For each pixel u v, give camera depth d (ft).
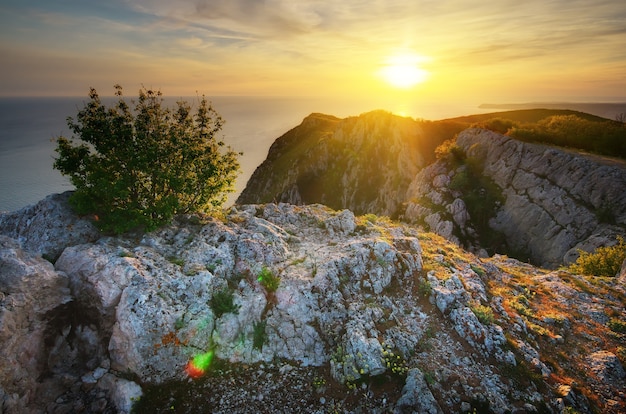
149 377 35.73
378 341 41.04
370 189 323.98
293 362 40.78
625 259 81.30
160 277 41.06
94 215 50.03
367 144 338.54
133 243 48.29
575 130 194.70
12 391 32.09
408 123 334.24
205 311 40.34
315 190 343.46
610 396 41.83
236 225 58.18
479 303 51.67
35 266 38.17
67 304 38.55
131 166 47.62
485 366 41.37
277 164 414.21
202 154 54.39
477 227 188.24
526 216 171.22
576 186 155.74
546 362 44.55
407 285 52.42
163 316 37.06
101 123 47.57
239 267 48.08
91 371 36.81
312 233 64.39
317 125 447.42
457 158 230.27
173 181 50.26
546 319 54.24
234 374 38.60
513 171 192.03
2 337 31.81
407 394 35.99
